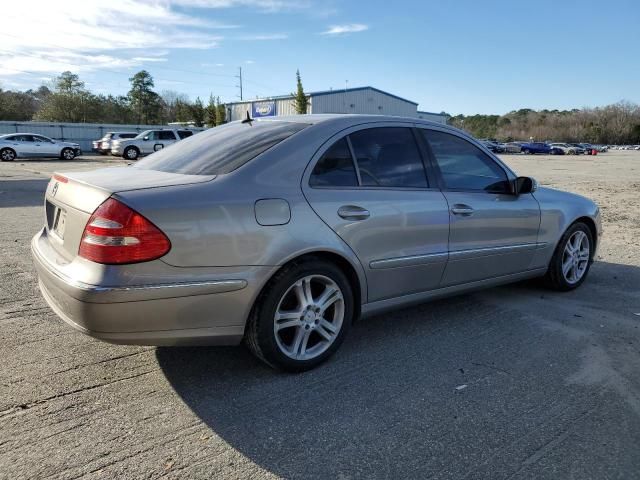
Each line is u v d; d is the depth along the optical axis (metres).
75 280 2.57
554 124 128.12
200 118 65.94
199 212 2.71
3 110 65.81
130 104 82.38
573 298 4.84
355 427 2.65
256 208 2.89
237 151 3.20
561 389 3.08
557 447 2.51
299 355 3.18
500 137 124.69
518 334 3.93
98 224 2.57
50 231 3.28
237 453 2.42
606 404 2.92
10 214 8.94
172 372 3.20
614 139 118.25
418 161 3.78
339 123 3.45
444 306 4.55
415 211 3.59
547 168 29.81
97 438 2.50
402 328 4.02
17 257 5.85
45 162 27.38
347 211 3.24
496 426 2.68
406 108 63.22
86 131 43.28
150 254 2.57
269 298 2.97
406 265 3.59
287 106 58.00
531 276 4.70
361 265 3.35
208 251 2.73
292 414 2.76
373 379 3.17
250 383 3.08
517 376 3.24
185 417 2.71
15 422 2.61
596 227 5.18
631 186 17.28
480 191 4.12
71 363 3.27
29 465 2.28
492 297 4.83
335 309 3.33
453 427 2.66
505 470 2.33
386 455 2.42
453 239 3.86
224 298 2.80
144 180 2.89
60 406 2.77
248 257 2.85
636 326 4.13
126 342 2.65
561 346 3.72
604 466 2.37
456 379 3.19
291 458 2.39
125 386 3.01
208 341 2.87
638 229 8.70
